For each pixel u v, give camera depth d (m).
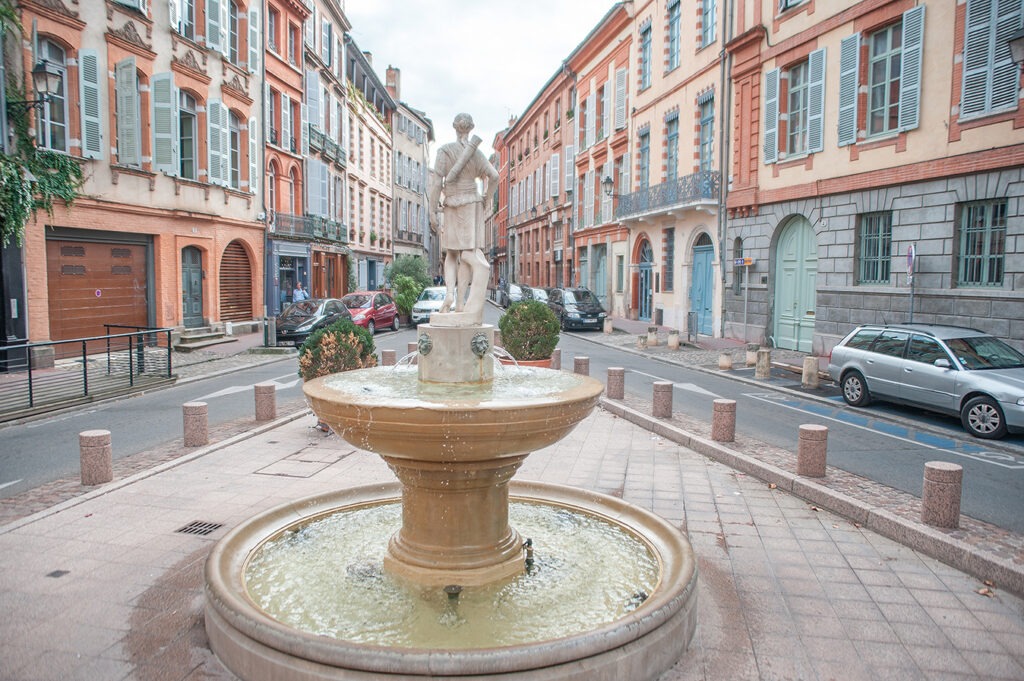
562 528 5.93
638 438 9.82
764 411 12.03
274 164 28.36
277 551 5.32
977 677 3.88
